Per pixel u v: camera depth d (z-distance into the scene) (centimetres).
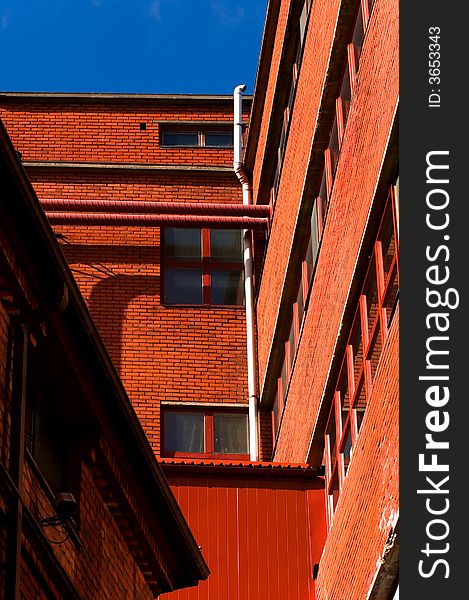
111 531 1570
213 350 2984
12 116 3219
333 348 1997
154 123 3231
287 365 2602
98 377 1452
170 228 3106
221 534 2333
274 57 2702
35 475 1305
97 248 3067
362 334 1842
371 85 1769
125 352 2966
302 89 2373
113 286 3033
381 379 1675
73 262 3048
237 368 2970
